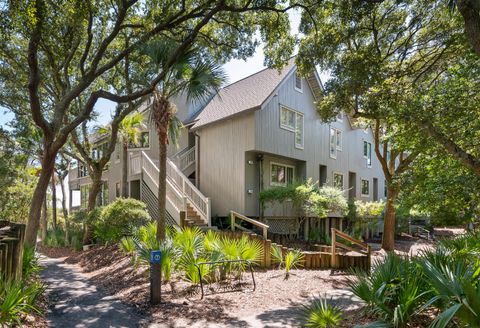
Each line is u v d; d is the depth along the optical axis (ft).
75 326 18.22
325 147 68.28
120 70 50.96
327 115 45.37
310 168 63.41
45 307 21.42
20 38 42.47
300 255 35.96
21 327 15.72
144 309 21.20
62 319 19.36
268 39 41.91
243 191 51.75
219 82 35.24
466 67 28.53
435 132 28.55
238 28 41.98
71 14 32.83
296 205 50.88
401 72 38.70
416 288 13.04
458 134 28.60
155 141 65.77
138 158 60.23
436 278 11.64
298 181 54.75
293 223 57.88
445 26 38.01
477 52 21.48
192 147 63.36
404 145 34.27
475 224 43.04
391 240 57.21
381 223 87.20
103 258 39.75
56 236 64.54
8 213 72.13
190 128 59.52
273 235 48.26
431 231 90.99
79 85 34.78
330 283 28.86
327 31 39.58
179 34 39.86
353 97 40.70
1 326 13.93
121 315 20.18
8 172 65.46
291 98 59.21
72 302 23.06
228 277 29.07
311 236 55.98
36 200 33.50
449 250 20.62
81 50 47.06
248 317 19.76
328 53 40.34
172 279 27.27
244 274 31.01
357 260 35.50
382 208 67.46
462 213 36.40
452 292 10.79
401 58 41.50
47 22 31.50
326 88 41.06
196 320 19.24
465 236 26.32
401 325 13.03
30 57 29.58
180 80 35.81
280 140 56.08
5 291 15.17
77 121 34.22
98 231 47.67
